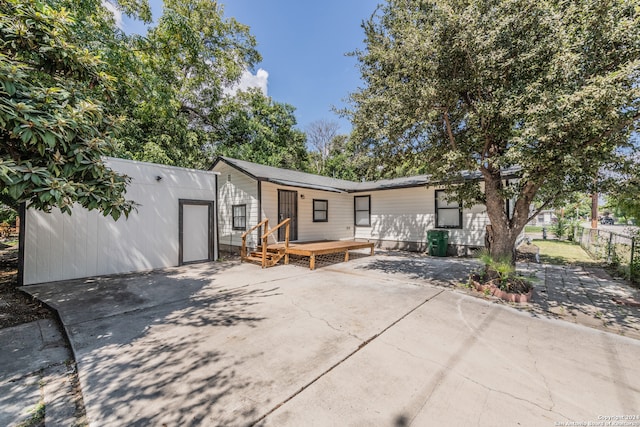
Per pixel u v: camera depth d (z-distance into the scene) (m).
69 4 6.84
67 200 3.13
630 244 6.04
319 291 5.00
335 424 1.83
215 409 1.97
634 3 3.15
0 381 2.38
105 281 5.86
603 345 2.95
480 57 3.74
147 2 11.74
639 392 2.17
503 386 2.25
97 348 2.91
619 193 4.05
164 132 12.64
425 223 10.29
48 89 3.10
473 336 3.16
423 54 4.18
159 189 7.43
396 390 2.19
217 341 3.05
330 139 28.42
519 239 10.60
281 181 9.00
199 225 8.31
